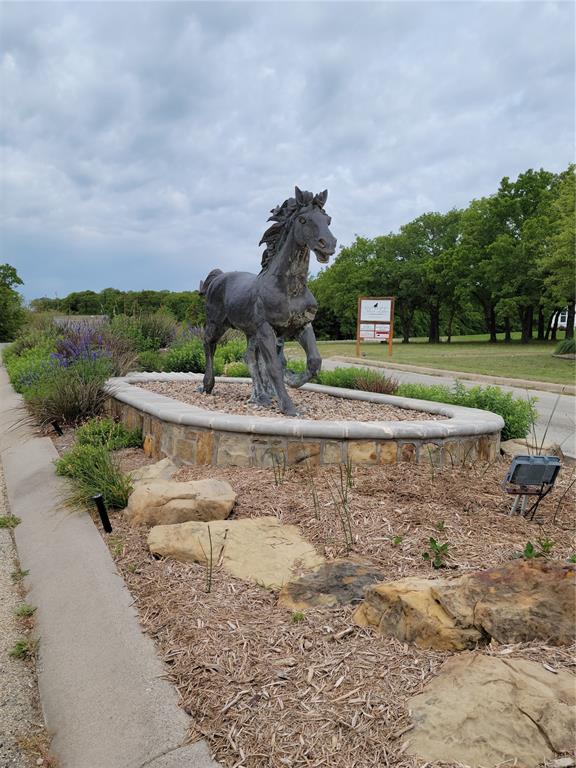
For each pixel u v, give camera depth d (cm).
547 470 395
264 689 238
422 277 4497
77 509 504
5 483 666
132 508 459
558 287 2759
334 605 300
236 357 1572
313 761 200
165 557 379
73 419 874
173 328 2095
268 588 328
